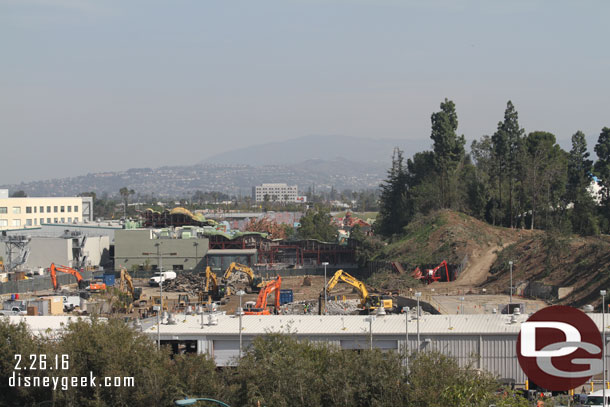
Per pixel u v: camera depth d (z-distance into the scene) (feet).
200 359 242.17
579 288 497.05
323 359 241.96
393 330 285.84
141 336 254.06
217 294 610.24
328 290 496.23
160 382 229.86
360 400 222.28
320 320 301.84
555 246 573.74
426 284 650.43
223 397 228.02
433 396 213.87
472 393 218.38
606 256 521.24
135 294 588.09
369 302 501.15
